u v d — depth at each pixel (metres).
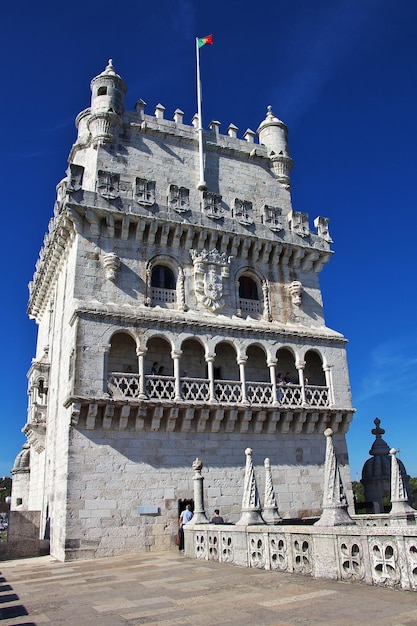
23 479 39.22
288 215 35.47
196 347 29.86
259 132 38.31
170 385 27.80
